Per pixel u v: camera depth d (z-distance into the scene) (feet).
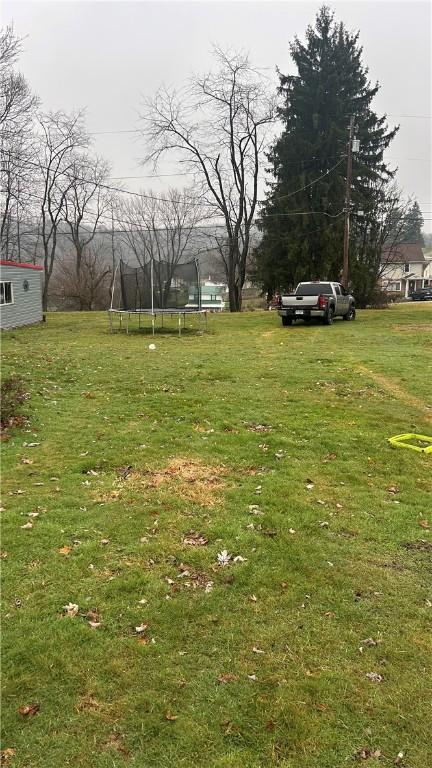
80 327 64.34
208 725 6.98
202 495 14.28
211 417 22.13
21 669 7.93
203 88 101.86
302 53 107.76
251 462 16.93
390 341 48.34
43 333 57.47
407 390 27.96
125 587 10.02
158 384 28.91
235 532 12.17
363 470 16.44
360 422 21.75
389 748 6.68
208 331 58.54
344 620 9.18
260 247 114.32
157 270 59.52
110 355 39.70
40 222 128.77
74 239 136.05
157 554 11.19
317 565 10.91
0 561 10.85
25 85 94.17
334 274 106.63
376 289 120.26
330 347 44.50
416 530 12.51
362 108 113.60
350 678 7.83
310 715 7.16
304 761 6.49
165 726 6.97
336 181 104.58
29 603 9.50
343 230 105.09
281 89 109.09
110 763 6.44
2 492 14.39
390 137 116.37
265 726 6.98
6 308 61.26
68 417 22.24
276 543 11.75
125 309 60.29
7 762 6.44
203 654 8.29
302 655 8.30
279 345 46.06
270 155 108.68
